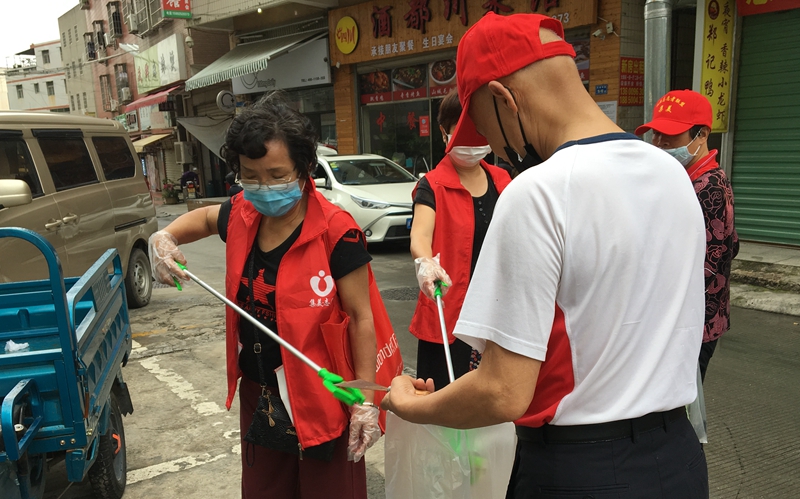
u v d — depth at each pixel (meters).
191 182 21.55
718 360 4.51
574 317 1.14
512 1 10.02
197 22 15.57
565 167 1.11
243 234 1.89
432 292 2.11
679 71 9.24
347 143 14.02
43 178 5.11
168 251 1.96
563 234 1.09
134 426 3.65
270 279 1.83
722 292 2.36
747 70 7.93
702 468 1.26
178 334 5.53
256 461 1.98
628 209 1.12
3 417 1.82
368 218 8.95
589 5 8.91
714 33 7.64
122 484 2.92
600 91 9.14
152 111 25.08
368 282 1.92
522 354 1.11
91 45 33.00
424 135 12.57
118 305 3.03
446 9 11.09
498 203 1.17
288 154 1.71
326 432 1.81
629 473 1.17
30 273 4.72
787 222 7.86
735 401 3.81
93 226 5.70
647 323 1.15
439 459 1.78
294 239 1.83
